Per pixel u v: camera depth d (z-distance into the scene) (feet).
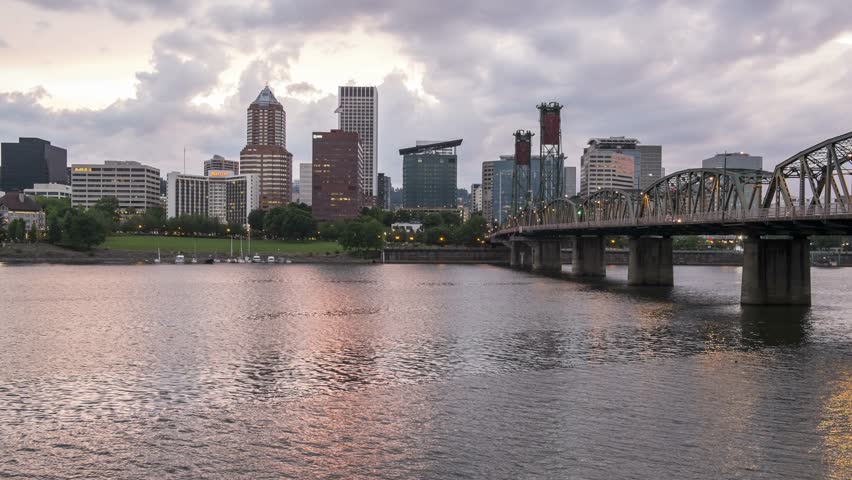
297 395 148.77
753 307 303.89
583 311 298.97
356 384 158.40
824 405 139.33
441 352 197.67
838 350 197.26
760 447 115.14
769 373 167.53
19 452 114.52
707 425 126.41
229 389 154.20
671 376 164.76
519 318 275.18
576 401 142.82
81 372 172.04
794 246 305.32
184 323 262.26
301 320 270.87
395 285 472.44
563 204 615.57
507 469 106.63
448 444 117.39
